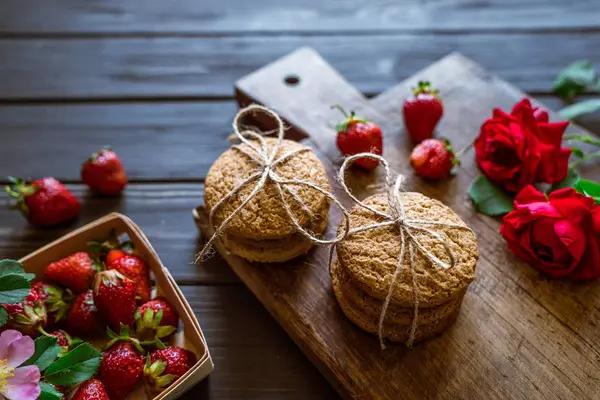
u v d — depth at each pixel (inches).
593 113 27.0
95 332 21.0
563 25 28.7
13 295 18.6
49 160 25.3
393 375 19.9
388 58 28.1
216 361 21.2
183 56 27.9
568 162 23.0
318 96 25.0
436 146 22.9
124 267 20.9
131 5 29.1
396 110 24.9
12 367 18.4
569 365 20.0
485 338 20.3
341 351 20.3
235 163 21.2
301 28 28.8
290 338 21.5
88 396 19.2
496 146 22.7
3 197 24.4
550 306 20.8
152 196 24.4
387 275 19.0
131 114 26.4
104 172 23.8
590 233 20.5
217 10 29.1
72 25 28.5
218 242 22.0
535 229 20.8
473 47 28.3
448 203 22.8
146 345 20.6
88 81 27.1
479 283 21.2
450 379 19.8
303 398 20.7
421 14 29.1
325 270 21.5
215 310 22.0
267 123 24.8
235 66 27.7
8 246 23.4
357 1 29.4
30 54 27.7
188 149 25.6
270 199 20.4
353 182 23.0
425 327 19.8
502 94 25.1
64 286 21.4
